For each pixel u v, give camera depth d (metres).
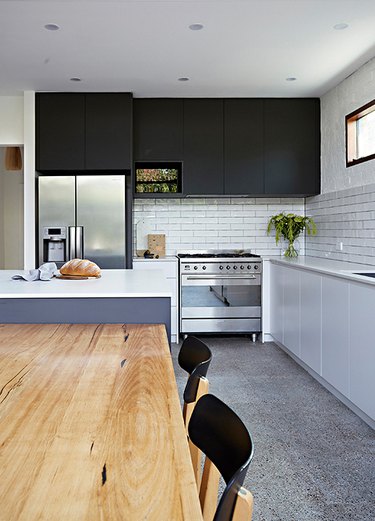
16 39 4.14
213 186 5.99
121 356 1.81
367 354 3.27
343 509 2.32
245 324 5.93
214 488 1.18
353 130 5.17
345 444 3.05
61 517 0.75
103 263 5.65
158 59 4.62
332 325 3.89
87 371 1.61
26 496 0.82
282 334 5.39
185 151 5.96
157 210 6.44
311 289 4.40
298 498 2.42
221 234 6.48
